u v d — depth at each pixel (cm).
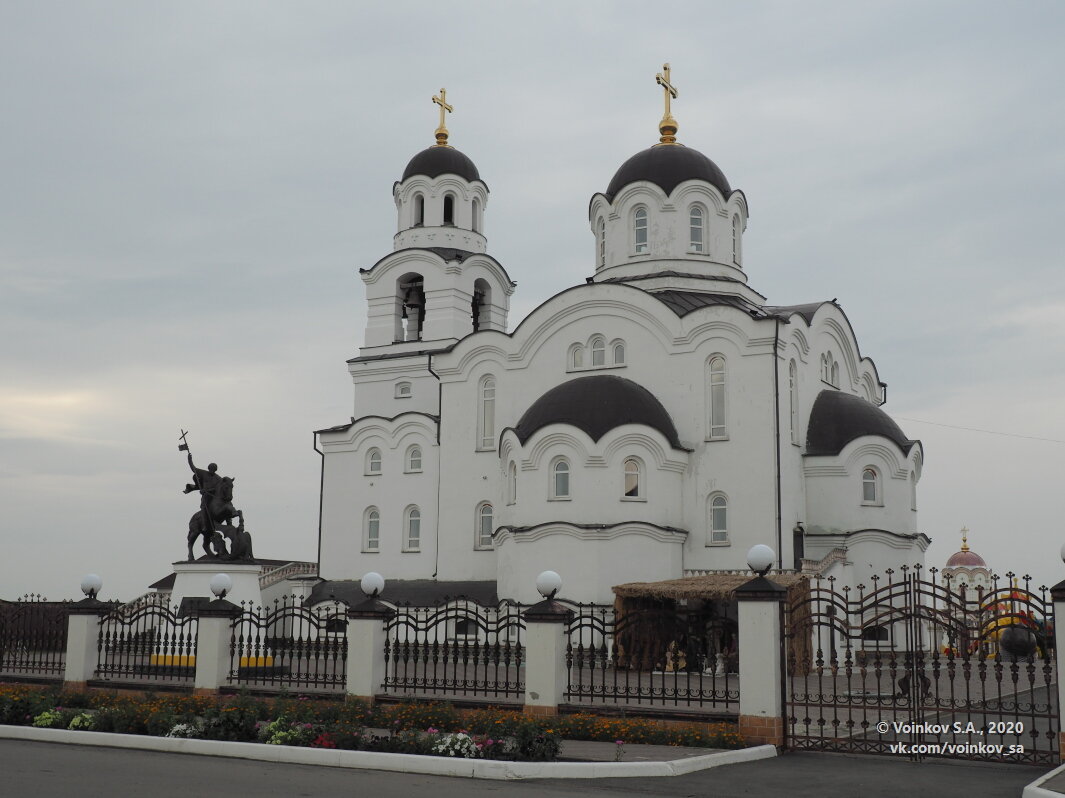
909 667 2162
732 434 4525
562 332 4981
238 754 2069
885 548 4581
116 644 3091
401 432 5525
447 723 2206
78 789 1641
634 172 5378
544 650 2405
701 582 3966
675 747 2133
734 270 5347
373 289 6069
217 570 3641
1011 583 2044
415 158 6181
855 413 4762
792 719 2164
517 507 4456
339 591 5338
